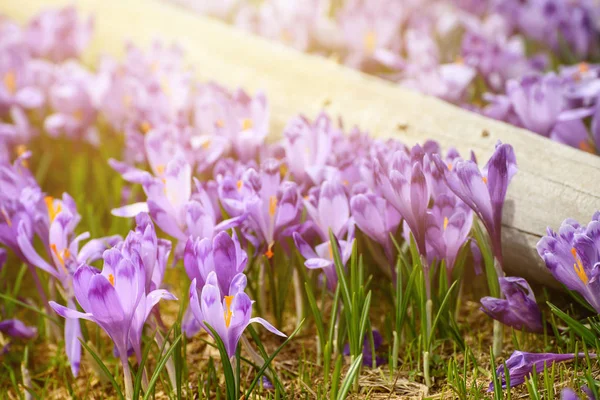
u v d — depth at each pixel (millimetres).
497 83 1065
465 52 1070
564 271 801
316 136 892
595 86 961
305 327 899
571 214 850
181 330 852
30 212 858
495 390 791
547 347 849
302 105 1015
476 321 898
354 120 980
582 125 951
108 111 1047
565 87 971
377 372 852
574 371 810
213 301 776
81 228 985
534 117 934
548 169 872
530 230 862
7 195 889
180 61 1055
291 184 840
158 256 821
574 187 856
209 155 923
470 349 835
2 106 1052
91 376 881
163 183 858
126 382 800
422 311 832
